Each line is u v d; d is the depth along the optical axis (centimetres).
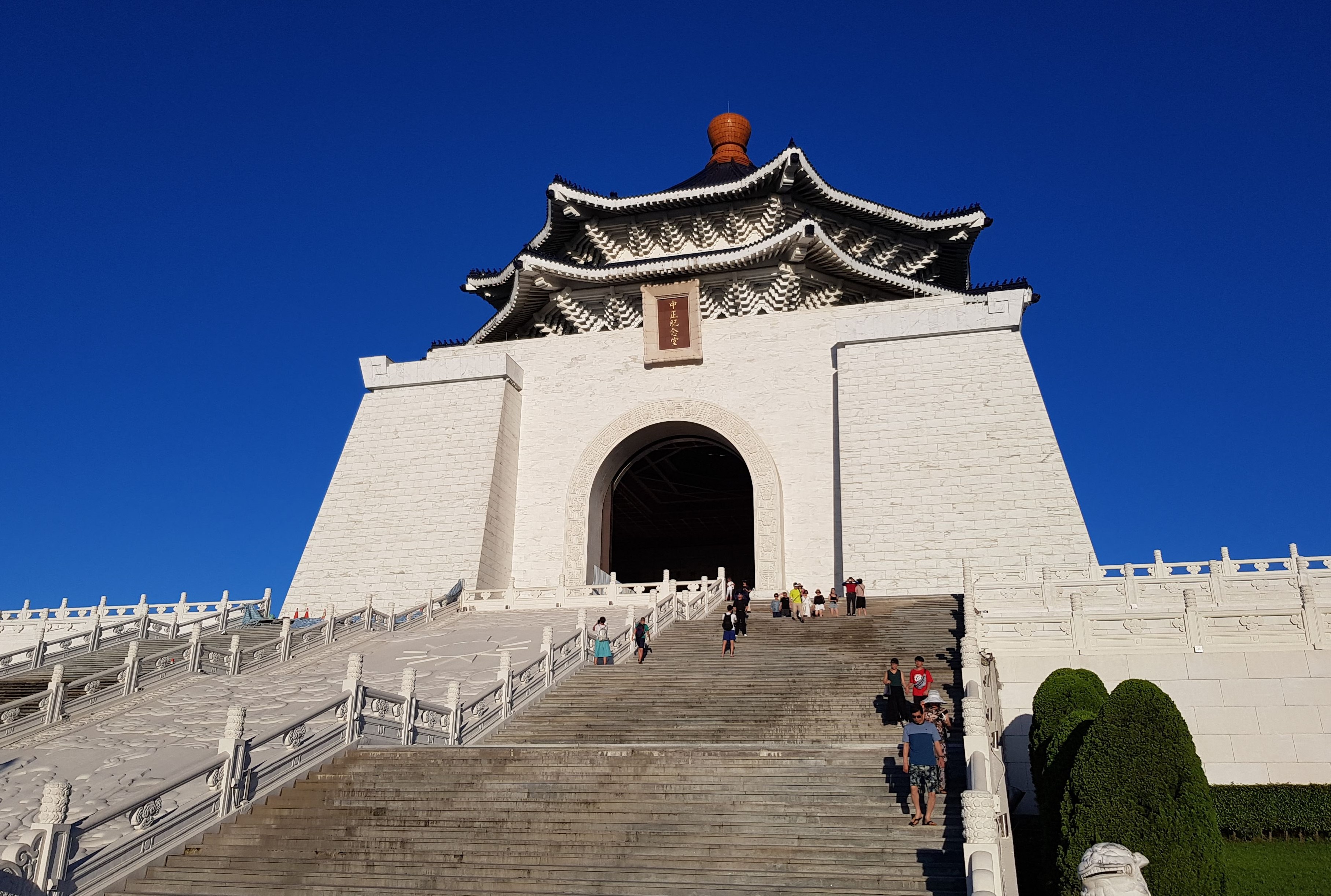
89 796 1484
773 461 3575
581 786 1288
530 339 4231
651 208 4069
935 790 1160
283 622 2602
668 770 1302
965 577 2192
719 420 3691
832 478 3506
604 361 3909
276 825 1278
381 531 3684
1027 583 2509
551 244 4384
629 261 4184
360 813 1285
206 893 1134
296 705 1984
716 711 1741
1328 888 1298
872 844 1088
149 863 1190
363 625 2755
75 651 2769
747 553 5922
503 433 3788
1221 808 1567
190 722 1897
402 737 1609
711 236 4144
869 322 3488
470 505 3641
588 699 1889
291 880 1138
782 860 1073
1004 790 1305
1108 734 1134
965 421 3278
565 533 3738
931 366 3384
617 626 2653
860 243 4184
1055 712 1555
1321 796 1537
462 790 1319
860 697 1728
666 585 3077
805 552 3453
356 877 1128
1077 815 1127
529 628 2761
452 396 3872
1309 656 1706
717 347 3788
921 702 1502
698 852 1106
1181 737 1105
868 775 1244
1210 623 1781
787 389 3659
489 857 1142
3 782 1566
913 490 3238
